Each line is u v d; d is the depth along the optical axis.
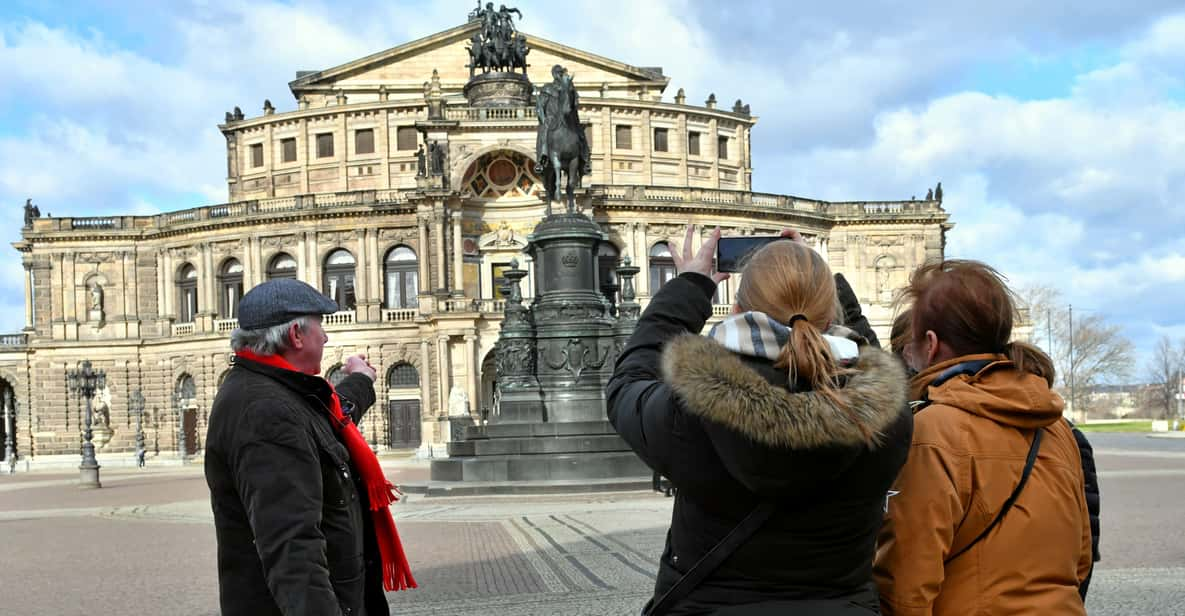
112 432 100.44
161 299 104.69
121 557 23.62
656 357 5.56
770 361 4.84
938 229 107.12
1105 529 23.55
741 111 117.31
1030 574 5.24
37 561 23.41
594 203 95.50
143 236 105.19
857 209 107.06
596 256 40.66
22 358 105.62
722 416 4.49
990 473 5.26
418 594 16.16
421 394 92.00
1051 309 147.62
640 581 16.56
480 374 89.62
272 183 109.81
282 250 99.31
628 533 23.34
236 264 101.81
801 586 4.79
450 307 89.94
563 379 38.81
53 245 104.81
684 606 4.90
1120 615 12.95
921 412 5.51
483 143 92.31
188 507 39.38
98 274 105.19
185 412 102.69
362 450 6.99
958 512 5.22
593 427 37.16
